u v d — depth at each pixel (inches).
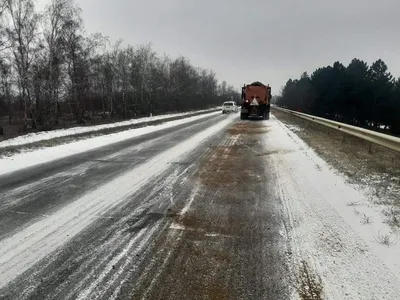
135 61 1556.3
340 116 1637.6
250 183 253.6
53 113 1112.2
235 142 492.7
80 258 135.7
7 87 1003.3
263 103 1064.8
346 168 294.5
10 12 895.7
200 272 125.2
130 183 253.3
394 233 156.5
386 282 117.5
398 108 1494.8
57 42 1009.5
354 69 2140.7
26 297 109.5
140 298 109.1
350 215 181.9
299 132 629.6
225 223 173.8
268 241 151.9
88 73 1138.7
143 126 839.1
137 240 153.0
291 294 111.4
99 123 1081.4
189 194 224.7
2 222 173.8
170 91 2030.0
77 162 340.2
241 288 114.9
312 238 154.5
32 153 402.0
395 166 300.5
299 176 274.1
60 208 195.9
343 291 112.8
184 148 434.3
